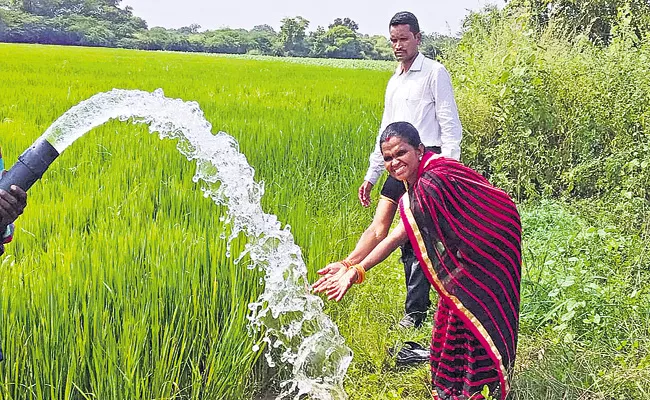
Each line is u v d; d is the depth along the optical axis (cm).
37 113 1028
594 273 493
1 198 229
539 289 468
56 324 328
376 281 495
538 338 423
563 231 604
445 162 333
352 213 632
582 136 855
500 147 872
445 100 461
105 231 459
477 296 333
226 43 9506
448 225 324
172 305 371
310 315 393
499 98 900
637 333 414
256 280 411
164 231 459
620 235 564
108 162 698
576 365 389
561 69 915
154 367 340
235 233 392
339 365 388
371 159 515
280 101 1345
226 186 385
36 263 411
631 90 828
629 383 370
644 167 695
